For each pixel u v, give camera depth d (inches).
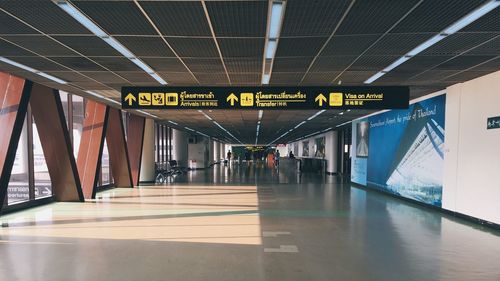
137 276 161.3
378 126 490.6
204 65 232.4
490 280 158.4
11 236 235.3
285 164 1472.7
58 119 360.8
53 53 205.3
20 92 280.8
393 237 234.5
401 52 199.5
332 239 228.8
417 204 372.8
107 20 151.3
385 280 157.1
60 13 144.0
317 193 482.3
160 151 871.7
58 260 184.5
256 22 152.7
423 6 134.1
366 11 139.3
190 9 139.2
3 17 148.3
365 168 542.0
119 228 260.8
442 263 180.7
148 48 193.8
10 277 160.9
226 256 191.3
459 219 294.7
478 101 270.7
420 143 369.1
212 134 1218.6
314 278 158.9
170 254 195.2
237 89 272.1
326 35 169.5
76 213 323.3
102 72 256.8
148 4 134.4
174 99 273.4
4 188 273.9
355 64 228.8
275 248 207.6
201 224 275.6
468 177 283.6
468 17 145.6
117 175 552.4
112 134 537.0
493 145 253.6
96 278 159.0
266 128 884.0
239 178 747.4
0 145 275.4
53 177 385.7
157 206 366.9
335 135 886.4
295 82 292.2
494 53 200.8
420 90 328.5
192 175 836.0
